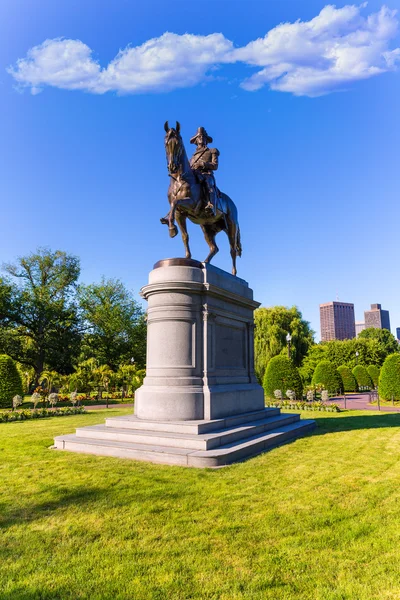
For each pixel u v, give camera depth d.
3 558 3.54
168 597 2.95
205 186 9.94
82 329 38.50
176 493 5.21
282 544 3.79
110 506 4.77
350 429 11.43
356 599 2.91
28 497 5.11
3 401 20.27
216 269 10.29
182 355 8.82
